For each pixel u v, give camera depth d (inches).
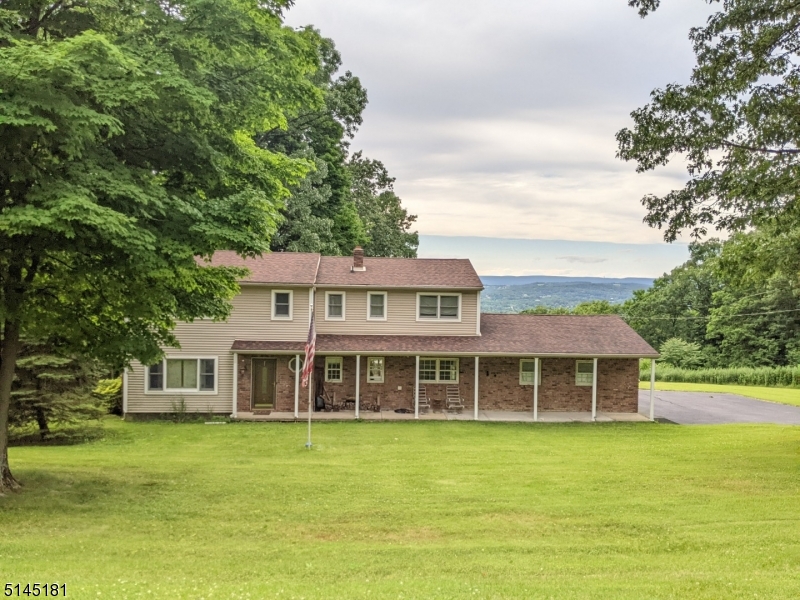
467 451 780.6
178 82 432.8
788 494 548.7
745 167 639.8
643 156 655.8
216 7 466.3
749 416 1170.6
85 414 912.9
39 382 869.2
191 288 534.3
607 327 1207.6
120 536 417.7
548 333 1175.6
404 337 1147.9
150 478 608.7
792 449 783.7
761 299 2374.5
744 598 284.0
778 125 603.5
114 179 434.0
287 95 545.3
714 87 607.5
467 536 426.9
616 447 813.9
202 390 1098.7
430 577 330.3
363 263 1214.9
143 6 470.3
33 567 332.8
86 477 605.3
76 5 482.9
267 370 1120.2
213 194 547.5
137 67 422.3
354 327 1152.8
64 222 394.3
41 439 886.4
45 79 380.2
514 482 597.9
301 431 951.0
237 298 1112.2
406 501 523.2
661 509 496.4
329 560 365.7
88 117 390.0
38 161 426.0
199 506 504.4
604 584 311.0
